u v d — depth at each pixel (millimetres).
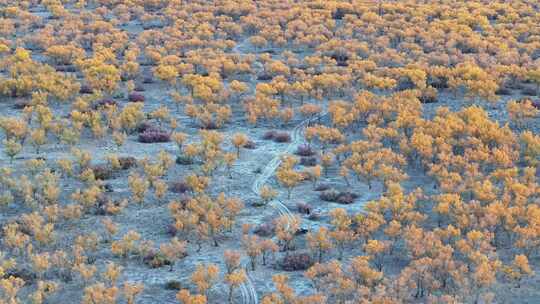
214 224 51344
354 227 54156
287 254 49781
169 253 47594
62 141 70562
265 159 68562
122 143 69438
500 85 89125
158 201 58469
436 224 54781
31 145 69688
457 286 45125
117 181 62281
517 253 50219
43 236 49469
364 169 61281
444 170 60531
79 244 48750
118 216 55750
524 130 74250
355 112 76625
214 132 70688
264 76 95562
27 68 90562
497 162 63406
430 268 45562
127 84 86500
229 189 61344
